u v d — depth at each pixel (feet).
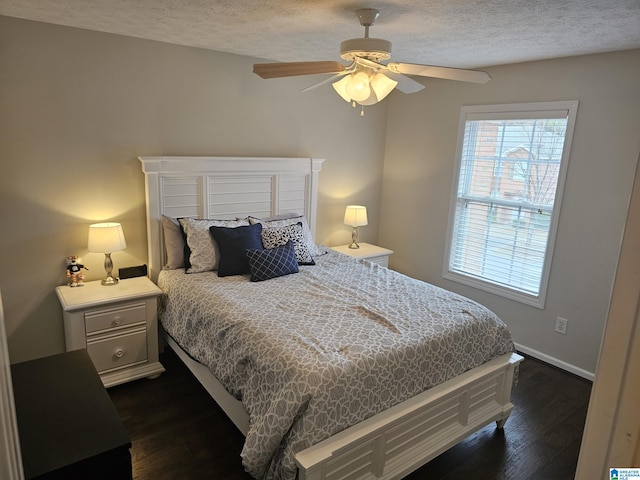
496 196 12.62
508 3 6.82
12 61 8.90
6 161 9.18
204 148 11.69
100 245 9.75
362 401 6.59
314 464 5.83
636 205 1.76
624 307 1.83
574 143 10.68
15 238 9.54
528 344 12.28
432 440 7.57
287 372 6.42
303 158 13.38
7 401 2.34
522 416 9.48
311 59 12.07
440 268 14.35
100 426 4.80
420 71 7.36
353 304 8.80
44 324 10.19
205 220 11.22
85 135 9.97
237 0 7.10
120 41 9.98
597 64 10.11
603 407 1.96
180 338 9.47
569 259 11.10
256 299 8.92
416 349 7.27
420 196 14.64
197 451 7.99
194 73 11.12
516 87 11.71
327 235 14.96
